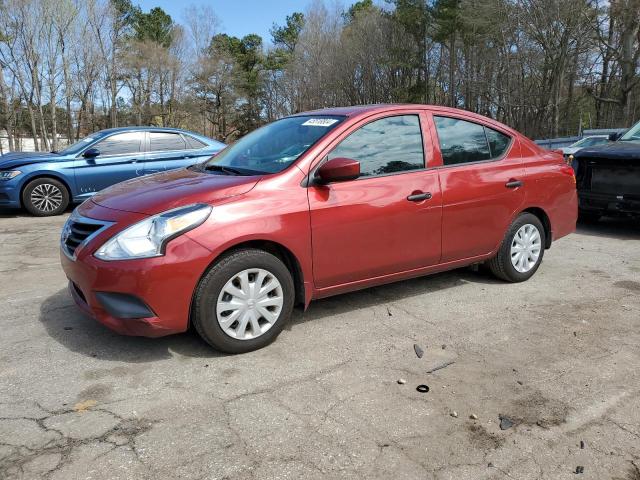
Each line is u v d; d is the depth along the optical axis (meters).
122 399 2.96
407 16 42.19
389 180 4.04
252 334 3.53
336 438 2.63
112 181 9.54
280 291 3.59
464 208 4.46
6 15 42.69
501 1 32.31
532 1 30.75
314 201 3.67
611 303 4.57
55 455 2.48
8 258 6.17
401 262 4.16
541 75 35.28
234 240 3.34
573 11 29.33
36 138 46.50
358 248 3.90
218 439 2.61
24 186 9.05
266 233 3.45
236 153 4.39
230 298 3.42
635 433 2.72
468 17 34.75
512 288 4.96
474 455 2.53
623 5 28.72
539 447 2.60
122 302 3.23
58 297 4.64
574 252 6.43
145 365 3.36
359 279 4.00
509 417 2.84
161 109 55.25
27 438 2.60
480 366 3.41
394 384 3.17
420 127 4.32
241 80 59.06
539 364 3.45
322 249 3.73
